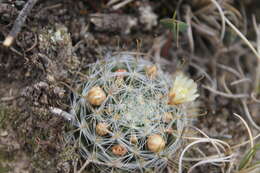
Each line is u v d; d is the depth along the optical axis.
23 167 0.27
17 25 0.26
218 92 0.31
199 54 0.33
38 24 0.28
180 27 0.29
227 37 0.33
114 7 0.31
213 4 0.32
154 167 0.28
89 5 0.30
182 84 0.27
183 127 0.27
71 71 0.28
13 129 0.27
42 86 0.27
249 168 0.29
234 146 0.29
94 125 0.26
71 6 0.30
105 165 0.27
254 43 0.34
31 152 0.27
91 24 0.30
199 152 0.30
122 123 0.26
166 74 0.30
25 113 0.27
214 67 0.33
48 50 0.28
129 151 0.26
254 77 0.33
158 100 0.27
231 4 0.34
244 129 0.31
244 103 0.32
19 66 0.28
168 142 0.27
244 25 0.33
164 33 0.32
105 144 0.26
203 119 0.31
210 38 0.33
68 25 0.30
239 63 0.34
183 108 0.28
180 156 0.27
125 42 0.31
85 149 0.27
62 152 0.27
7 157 0.27
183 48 0.32
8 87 0.28
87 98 0.26
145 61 0.29
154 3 0.32
